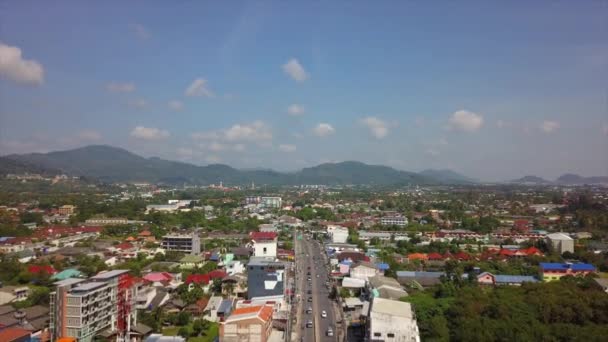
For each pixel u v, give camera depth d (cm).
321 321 14125
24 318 12562
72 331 11625
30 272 17900
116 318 12712
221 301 15075
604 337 11312
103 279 12744
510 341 11481
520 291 15425
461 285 17038
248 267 16250
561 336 11744
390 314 11156
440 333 12381
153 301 14900
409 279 18688
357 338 12681
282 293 16100
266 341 11881
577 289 15112
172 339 11444
